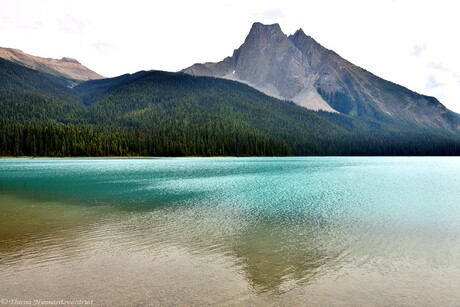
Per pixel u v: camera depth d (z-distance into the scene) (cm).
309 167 10188
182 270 1562
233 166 10438
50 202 3519
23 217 2742
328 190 4538
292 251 1861
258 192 4306
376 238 2145
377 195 4078
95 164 11138
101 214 2872
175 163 12162
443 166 11294
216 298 1281
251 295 1310
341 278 1492
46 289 1351
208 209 3114
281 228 2392
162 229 2347
